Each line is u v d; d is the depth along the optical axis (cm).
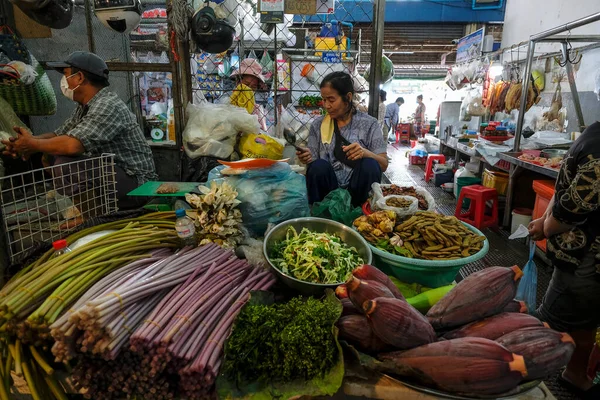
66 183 214
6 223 153
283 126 327
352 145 227
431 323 117
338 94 234
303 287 137
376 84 284
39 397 109
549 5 552
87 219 194
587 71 440
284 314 114
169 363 104
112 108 233
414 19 772
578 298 184
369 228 181
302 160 242
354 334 110
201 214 163
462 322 114
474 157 560
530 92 458
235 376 106
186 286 125
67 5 250
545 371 98
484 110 603
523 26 632
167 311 112
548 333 103
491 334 108
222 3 254
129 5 241
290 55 416
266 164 190
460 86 708
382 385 107
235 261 149
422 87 1598
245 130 252
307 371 104
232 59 455
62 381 116
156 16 451
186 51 275
